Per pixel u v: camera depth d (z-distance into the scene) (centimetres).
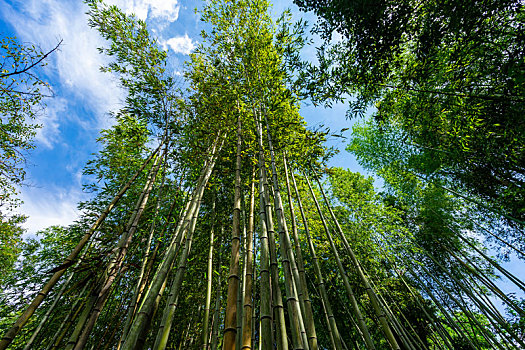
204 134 392
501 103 293
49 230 578
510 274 471
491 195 461
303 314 195
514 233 562
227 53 477
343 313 561
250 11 481
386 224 638
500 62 270
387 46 287
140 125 443
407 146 644
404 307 609
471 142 365
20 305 380
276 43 416
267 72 416
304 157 418
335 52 350
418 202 672
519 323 527
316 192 671
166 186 438
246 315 156
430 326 629
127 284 370
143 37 410
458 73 312
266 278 172
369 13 260
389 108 416
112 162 470
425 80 326
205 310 279
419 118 422
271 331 146
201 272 445
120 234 297
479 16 232
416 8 256
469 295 494
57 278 208
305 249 591
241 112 400
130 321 266
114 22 400
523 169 334
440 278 654
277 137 386
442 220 605
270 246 199
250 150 385
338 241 599
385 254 588
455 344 590
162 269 202
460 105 336
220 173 417
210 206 453
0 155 434
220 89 424
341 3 262
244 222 388
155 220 351
